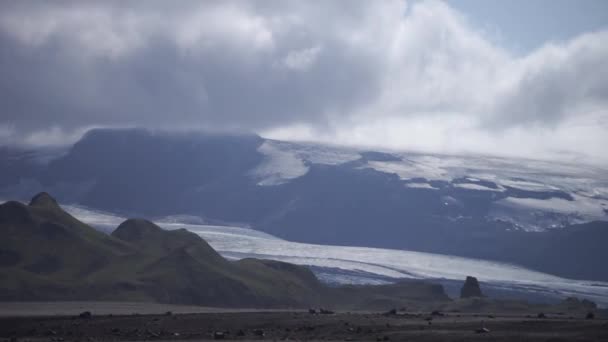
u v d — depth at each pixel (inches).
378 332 3693.4
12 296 6668.3
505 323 3759.8
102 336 4010.8
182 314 4911.4
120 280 7283.5
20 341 3878.0
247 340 3609.7
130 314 5152.6
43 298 6747.1
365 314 4768.7
